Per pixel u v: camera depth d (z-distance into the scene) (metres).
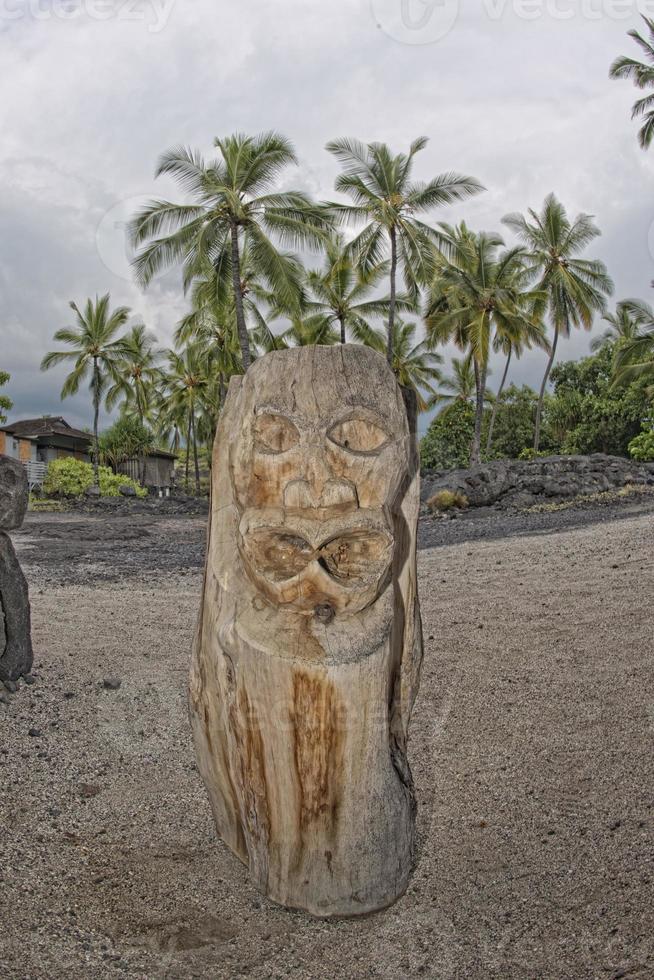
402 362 28.95
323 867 2.53
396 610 2.68
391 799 2.54
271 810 2.53
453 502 15.43
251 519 2.33
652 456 21.91
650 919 2.51
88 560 10.71
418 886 2.78
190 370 33.16
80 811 3.21
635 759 3.51
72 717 4.12
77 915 2.55
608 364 30.61
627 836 2.96
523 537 10.23
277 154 17.62
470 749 3.78
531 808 3.23
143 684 4.68
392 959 2.41
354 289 24.31
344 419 2.33
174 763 3.70
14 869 2.73
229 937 2.49
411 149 20.00
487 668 4.79
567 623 5.54
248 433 2.37
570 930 2.51
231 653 2.49
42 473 30.08
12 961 2.27
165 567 9.90
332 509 2.28
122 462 35.59
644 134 18.75
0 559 4.42
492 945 2.47
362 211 19.86
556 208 24.44
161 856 2.93
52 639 5.68
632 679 4.37
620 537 8.96
